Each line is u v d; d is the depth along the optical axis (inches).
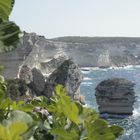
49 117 151.5
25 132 94.3
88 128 126.0
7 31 117.0
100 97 4889.3
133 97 4849.9
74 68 4894.2
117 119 4773.6
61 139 123.6
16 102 167.8
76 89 4923.7
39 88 4697.3
